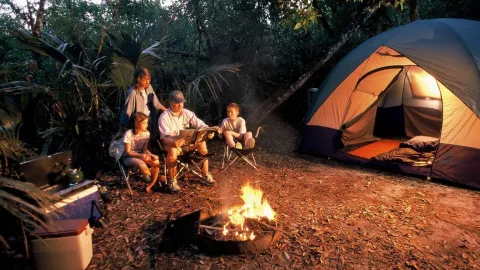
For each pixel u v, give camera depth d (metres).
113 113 5.80
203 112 7.74
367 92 6.46
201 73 6.86
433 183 4.84
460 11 9.48
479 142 4.61
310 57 8.55
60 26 7.02
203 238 3.08
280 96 7.90
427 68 5.10
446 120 4.93
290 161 5.98
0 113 4.41
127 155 4.41
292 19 6.29
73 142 5.22
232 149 5.04
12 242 3.04
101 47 6.41
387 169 5.39
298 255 3.11
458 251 3.18
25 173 3.44
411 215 3.88
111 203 4.24
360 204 4.18
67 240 2.82
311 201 4.29
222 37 8.55
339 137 6.04
